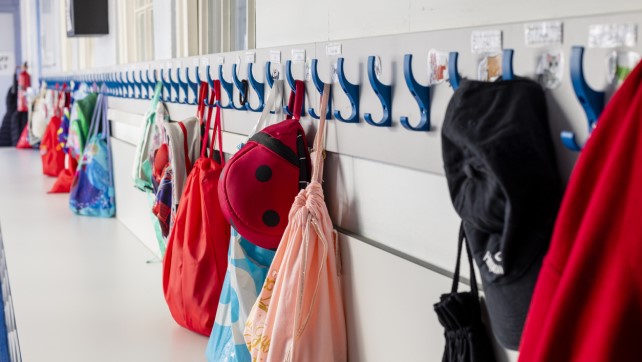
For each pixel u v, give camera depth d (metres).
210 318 1.89
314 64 1.42
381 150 1.28
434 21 1.13
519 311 0.88
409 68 1.12
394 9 1.24
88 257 2.73
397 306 1.25
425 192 1.19
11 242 2.94
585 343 0.74
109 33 3.97
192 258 1.90
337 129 1.43
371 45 1.28
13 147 7.14
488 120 0.89
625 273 0.71
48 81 6.90
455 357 1.04
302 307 1.34
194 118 2.20
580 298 0.74
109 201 3.52
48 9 6.91
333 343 1.40
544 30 0.90
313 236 1.36
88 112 3.97
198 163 1.95
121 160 3.35
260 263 1.61
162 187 2.20
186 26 2.49
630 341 0.72
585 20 0.84
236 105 1.92
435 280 1.14
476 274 1.08
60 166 4.84
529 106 0.88
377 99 1.27
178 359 1.77
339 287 1.40
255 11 1.87
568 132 0.85
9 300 2.37
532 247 0.86
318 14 1.50
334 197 1.49
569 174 0.88
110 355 1.79
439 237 1.16
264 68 1.73
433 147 1.14
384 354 1.30
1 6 9.83
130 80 3.23
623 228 0.71
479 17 1.03
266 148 1.51
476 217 0.91
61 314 2.08
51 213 3.59
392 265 1.25
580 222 0.76
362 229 1.40
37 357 1.76
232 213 1.51
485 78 1.00
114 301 2.20
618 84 0.80
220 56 2.03
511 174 0.84
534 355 0.77
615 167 0.72
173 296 1.96
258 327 1.42
